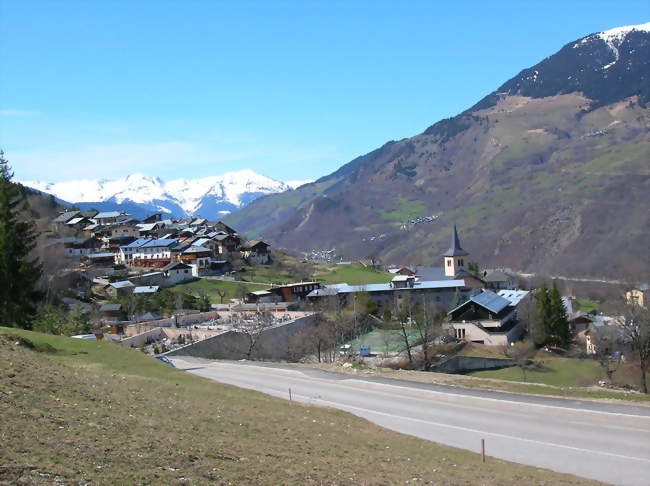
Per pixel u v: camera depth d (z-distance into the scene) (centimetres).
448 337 9325
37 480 1596
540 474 2497
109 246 16412
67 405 2392
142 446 2050
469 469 2498
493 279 14250
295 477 2045
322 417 3206
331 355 7975
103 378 3212
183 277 13700
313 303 11138
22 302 6191
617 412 3409
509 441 3048
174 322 9512
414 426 3356
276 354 8288
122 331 9081
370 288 11925
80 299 10581
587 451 2848
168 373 4106
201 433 2406
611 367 7500
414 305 10656
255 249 16888
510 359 8225
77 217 18188
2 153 7075
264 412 3095
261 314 9706
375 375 4856
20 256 6359
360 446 2673
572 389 4181
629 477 2523
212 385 3906
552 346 9175
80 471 1720
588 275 18925
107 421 2280
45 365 3080
